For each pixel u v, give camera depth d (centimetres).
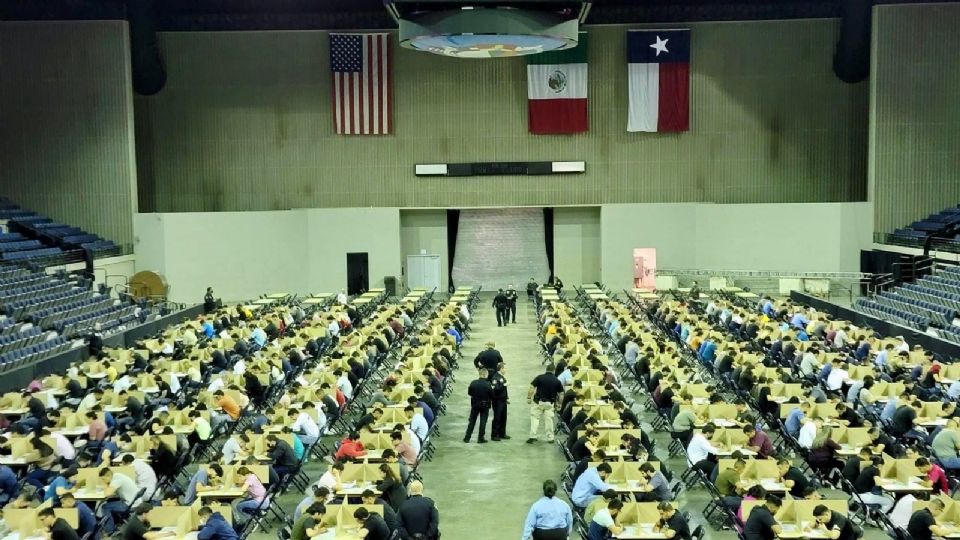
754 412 2402
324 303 4531
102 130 4938
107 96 4922
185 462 1980
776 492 1639
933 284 4084
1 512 1565
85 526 1554
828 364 2531
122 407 2281
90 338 3159
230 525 1491
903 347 2841
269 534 1791
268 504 1769
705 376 2961
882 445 1806
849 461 1759
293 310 4025
